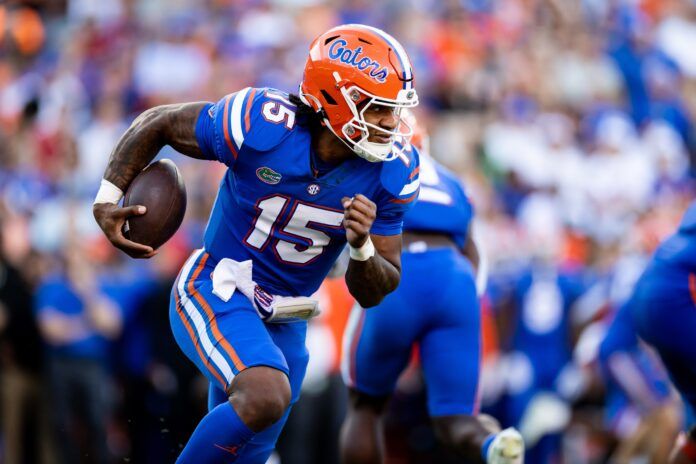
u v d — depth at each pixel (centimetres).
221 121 1243
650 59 4422
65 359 2397
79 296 2416
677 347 1664
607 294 2511
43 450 2445
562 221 3212
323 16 4078
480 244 1781
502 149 3472
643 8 4656
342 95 1218
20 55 3941
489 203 3042
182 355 2386
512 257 2808
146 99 3681
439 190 1686
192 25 3969
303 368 1385
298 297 1337
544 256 2638
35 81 3709
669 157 3878
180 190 1332
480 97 3753
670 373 1702
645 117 4159
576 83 4072
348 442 1672
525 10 4409
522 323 2575
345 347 1717
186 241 2545
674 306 1659
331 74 1223
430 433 2594
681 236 1692
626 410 2394
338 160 1257
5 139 3253
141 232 1304
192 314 1303
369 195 1273
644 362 2200
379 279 1267
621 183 3606
